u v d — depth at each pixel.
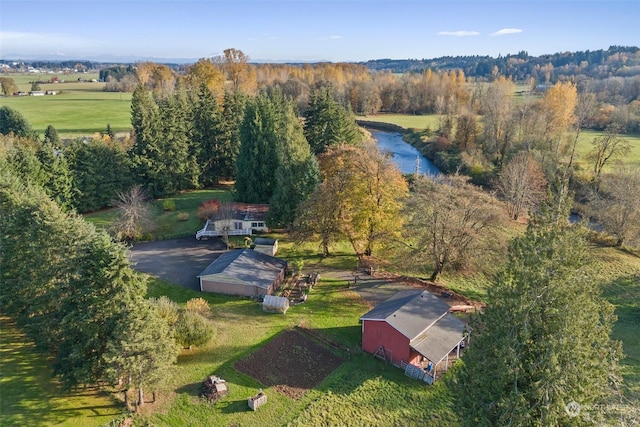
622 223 53.28
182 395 27.45
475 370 19.06
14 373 28.39
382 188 45.09
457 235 41.59
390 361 31.62
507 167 67.31
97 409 26.00
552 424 16.36
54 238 28.86
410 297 34.44
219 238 53.78
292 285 42.66
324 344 33.47
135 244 51.78
